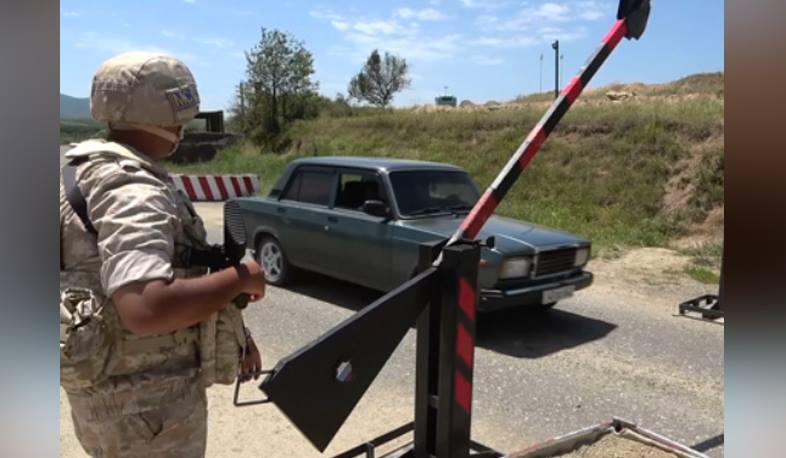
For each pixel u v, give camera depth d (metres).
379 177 6.00
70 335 1.53
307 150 22.08
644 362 4.82
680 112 13.54
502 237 5.36
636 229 10.43
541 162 13.60
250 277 1.65
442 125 19.12
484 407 3.98
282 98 27.33
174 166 22.97
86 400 1.62
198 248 1.70
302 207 6.70
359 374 2.02
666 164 11.84
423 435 2.39
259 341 5.19
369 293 6.73
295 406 1.86
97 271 1.57
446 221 5.81
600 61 2.65
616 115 14.24
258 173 20.16
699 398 4.16
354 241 6.03
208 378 1.75
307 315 5.94
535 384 4.37
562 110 2.58
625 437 2.94
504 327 5.68
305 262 6.68
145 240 1.48
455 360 2.25
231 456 3.28
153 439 1.64
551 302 5.34
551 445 2.78
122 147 1.64
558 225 10.91
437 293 2.27
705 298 6.33
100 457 1.66
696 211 10.52
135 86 1.64
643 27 2.73
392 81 48.38
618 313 6.20
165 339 1.66
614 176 12.28
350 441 3.46
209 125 25.59
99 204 1.52
